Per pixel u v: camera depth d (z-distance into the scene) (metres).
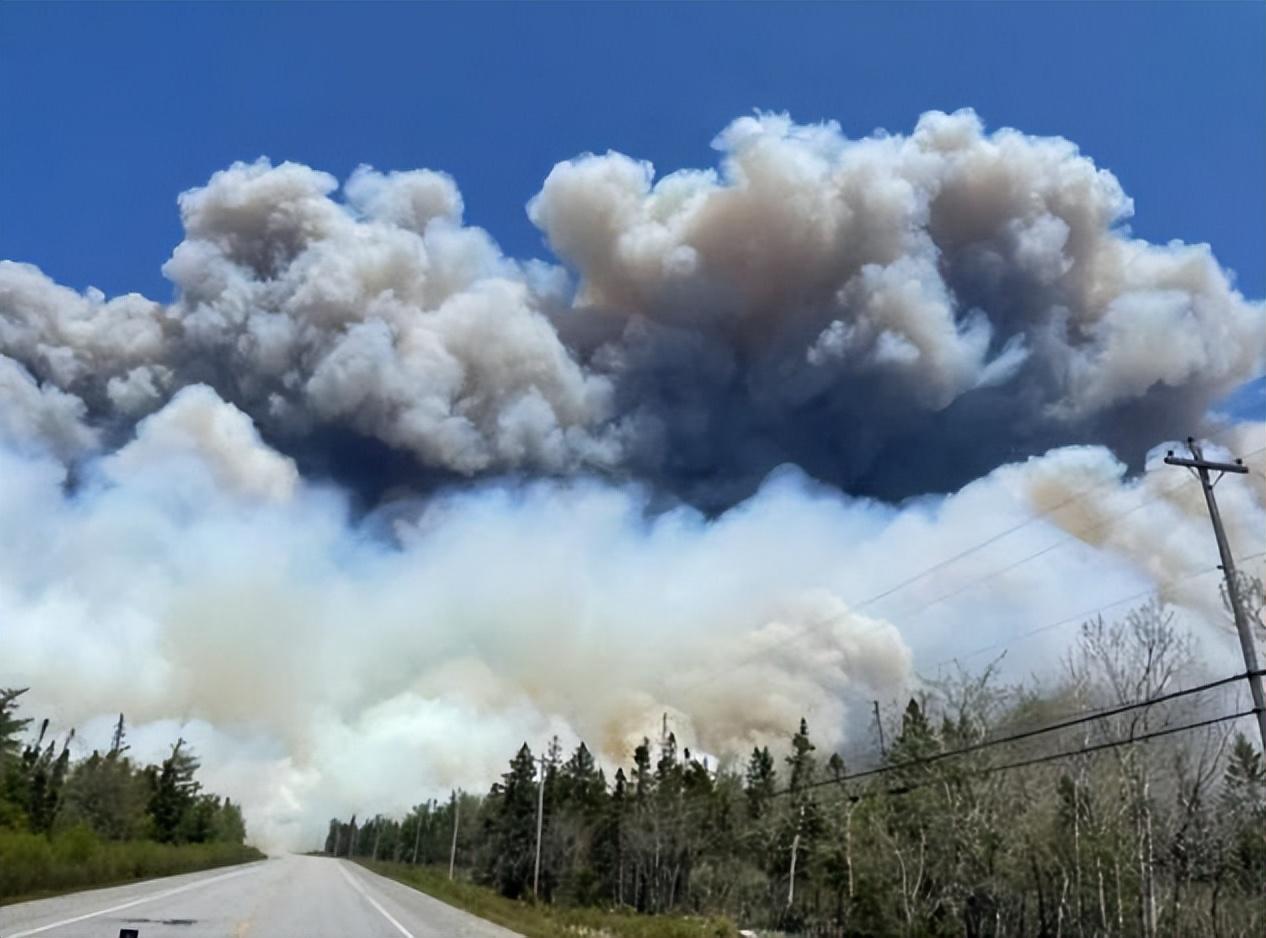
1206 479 20.42
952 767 37.84
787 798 54.75
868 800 42.84
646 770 81.25
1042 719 37.75
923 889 42.81
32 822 68.19
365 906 42.84
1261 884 35.81
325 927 30.03
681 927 43.56
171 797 105.75
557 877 79.12
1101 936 37.81
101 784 86.88
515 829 90.62
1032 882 39.81
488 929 35.19
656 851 68.69
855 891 43.81
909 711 44.06
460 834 122.81
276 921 31.12
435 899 57.69
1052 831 37.38
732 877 61.31
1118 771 35.34
